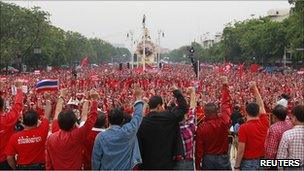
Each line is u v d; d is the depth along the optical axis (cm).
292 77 7881
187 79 6050
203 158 1135
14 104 1115
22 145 1032
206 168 1128
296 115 1016
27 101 2803
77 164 984
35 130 1045
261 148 1086
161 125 1030
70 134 984
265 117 1114
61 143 976
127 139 962
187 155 1077
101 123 1088
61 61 16575
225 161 1130
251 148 1082
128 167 966
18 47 11175
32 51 12619
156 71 10362
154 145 1027
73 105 1622
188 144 1083
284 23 12181
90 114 990
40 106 2252
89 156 1077
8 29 10675
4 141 1081
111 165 957
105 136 962
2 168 1080
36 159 1040
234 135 1984
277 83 6066
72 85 4684
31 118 1039
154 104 1052
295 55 10344
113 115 974
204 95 3117
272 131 1083
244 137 1079
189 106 1133
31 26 11019
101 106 2083
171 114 1042
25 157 1034
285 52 12225
